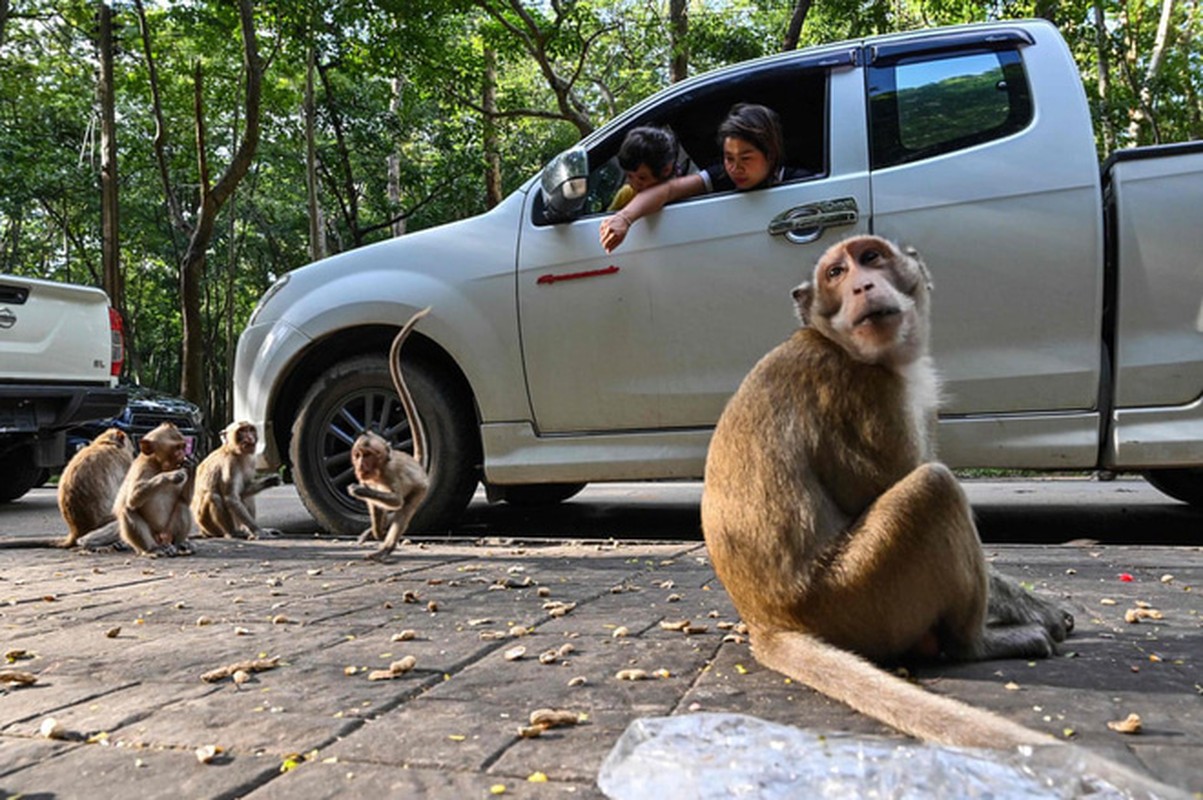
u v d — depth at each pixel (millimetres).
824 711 2270
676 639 3102
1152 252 4957
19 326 8953
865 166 5363
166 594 4289
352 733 2205
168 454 5910
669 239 5668
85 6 19703
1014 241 5094
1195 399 4938
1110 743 2021
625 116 6188
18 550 6371
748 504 2621
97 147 24250
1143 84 17906
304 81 20703
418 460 6121
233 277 28391
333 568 5020
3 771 2004
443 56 17031
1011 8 16203
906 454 2572
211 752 2045
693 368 5645
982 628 2639
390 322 6273
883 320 2492
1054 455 5098
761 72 5809
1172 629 3121
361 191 26531
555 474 5953
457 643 3111
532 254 6000
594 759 1988
